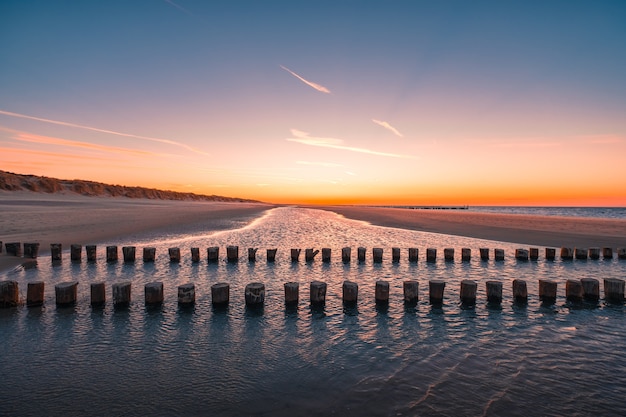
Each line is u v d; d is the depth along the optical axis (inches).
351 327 357.4
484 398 227.8
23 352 290.4
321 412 209.5
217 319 375.6
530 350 305.0
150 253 682.8
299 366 269.9
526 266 695.7
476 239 1055.0
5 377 249.6
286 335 334.0
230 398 224.5
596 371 268.5
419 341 322.7
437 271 647.1
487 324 370.3
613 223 1674.5
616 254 821.2
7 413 207.2
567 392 237.6
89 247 679.1
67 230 1002.7
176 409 212.1
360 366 270.8
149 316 380.5
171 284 525.7
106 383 242.8
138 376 252.7
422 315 397.1
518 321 380.2
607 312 411.5
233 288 506.9
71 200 2186.3
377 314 398.6
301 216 2311.8
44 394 228.2
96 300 403.5
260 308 409.7
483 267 685.3
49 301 421.7
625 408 221.1
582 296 456.8
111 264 658.2
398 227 1454.2
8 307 394.0
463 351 301.4
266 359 282.0
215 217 1841.8
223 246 871.7
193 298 414.0
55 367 265.3
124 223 1261.1
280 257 762.8
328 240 1039.6
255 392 231.9
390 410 211.9
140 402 219.9
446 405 218.5
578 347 312.8
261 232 1214.3
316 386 240.2
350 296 426.6
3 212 1312.7
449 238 1080.8
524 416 209.6
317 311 405.7
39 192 2341.3
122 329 343.3
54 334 327.9
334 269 656.4
